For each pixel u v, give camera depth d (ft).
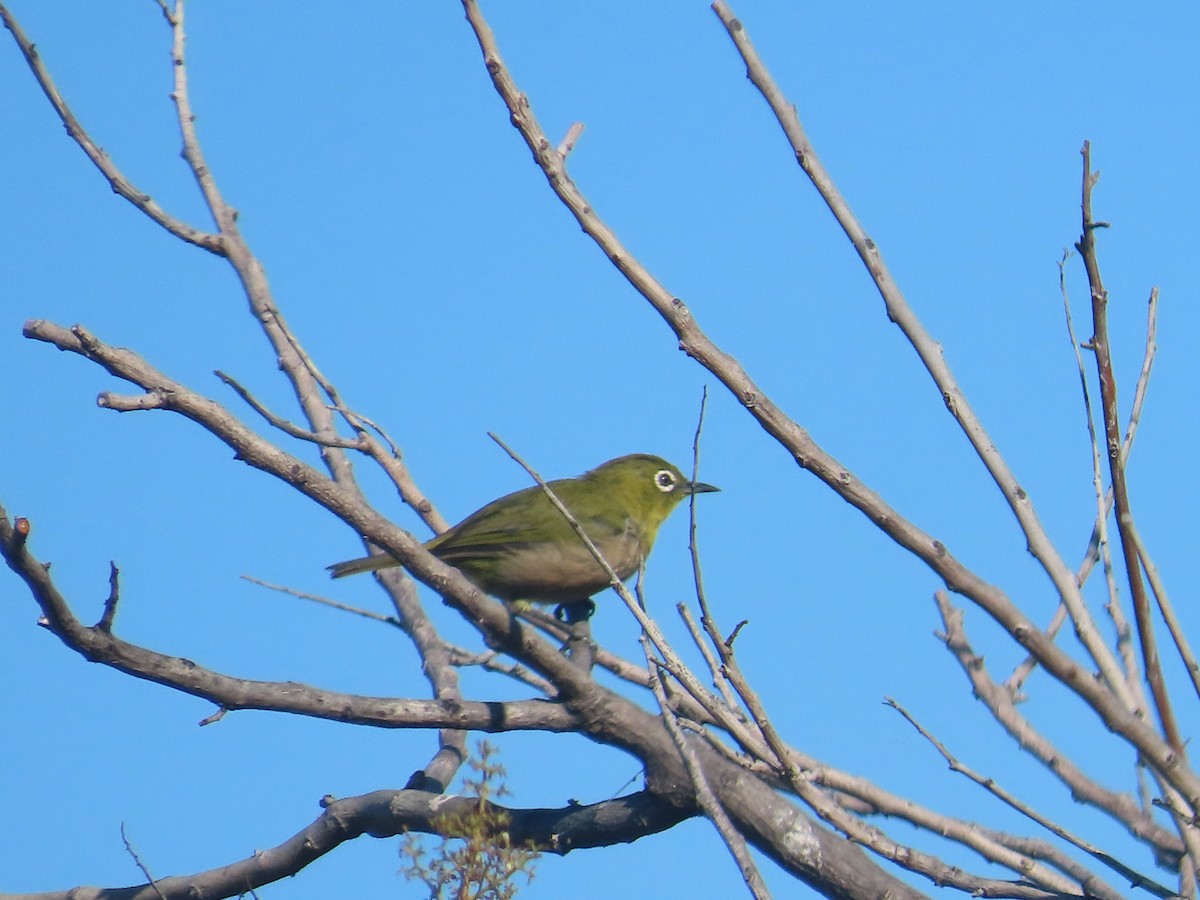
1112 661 31.42
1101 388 31.63
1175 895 31.17
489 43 33.71
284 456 31.68
